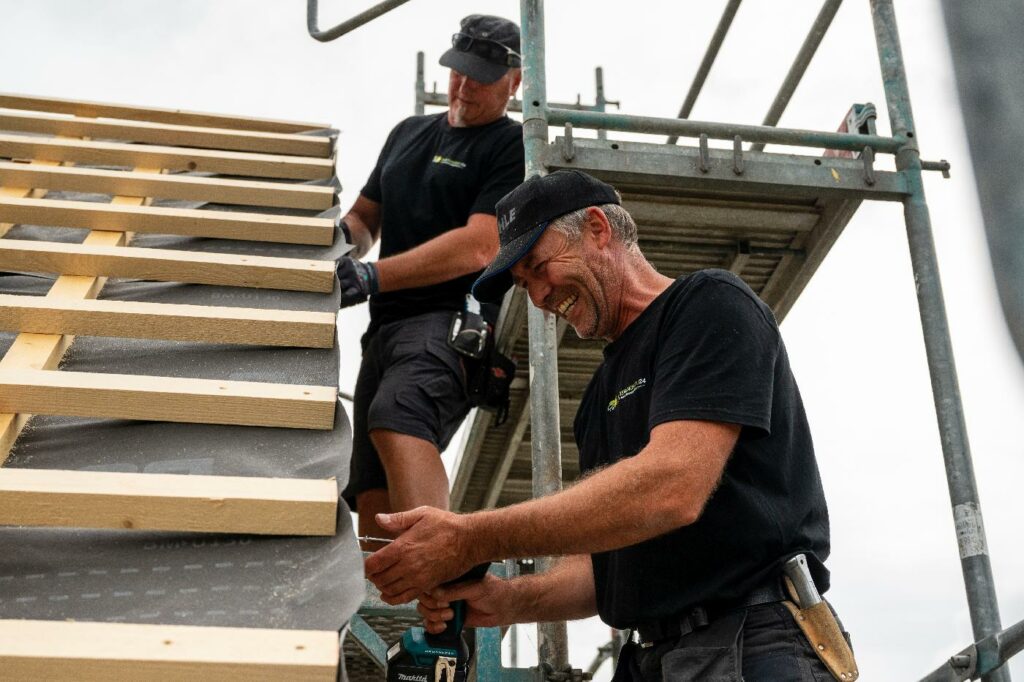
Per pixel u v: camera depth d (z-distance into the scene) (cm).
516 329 449
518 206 276
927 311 366
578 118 371
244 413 225
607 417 273
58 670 156
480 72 429
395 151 460
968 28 65
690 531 248
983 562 328
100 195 348
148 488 193
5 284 286
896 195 383
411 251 402
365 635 345
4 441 213
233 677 159
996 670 301
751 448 249
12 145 366
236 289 290
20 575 184
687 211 410
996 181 62
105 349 259
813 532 251
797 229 423
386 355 420
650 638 256
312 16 476
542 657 334
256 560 188
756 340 245
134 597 179
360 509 421
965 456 345
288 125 436
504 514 230
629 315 273
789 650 235
